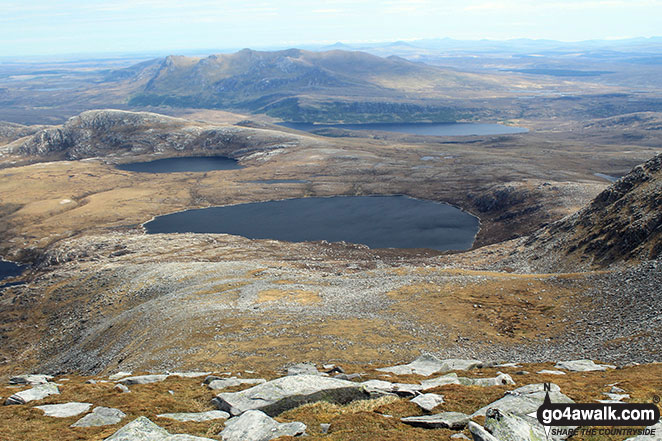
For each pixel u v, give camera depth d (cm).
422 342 6519
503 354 6066
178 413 3030
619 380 3522
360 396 3200
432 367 4525
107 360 8038
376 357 5909
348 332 6900
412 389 3284
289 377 3412
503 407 2642
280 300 9138
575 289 8219
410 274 10350
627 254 10019
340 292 9538
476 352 6159
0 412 3091
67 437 2583
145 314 9581
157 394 3600
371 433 2434
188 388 3822
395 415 2766
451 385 3362
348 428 2569
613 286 7750
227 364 5891
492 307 7950
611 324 6425
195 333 7462
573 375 3934
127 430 2386
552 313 7488
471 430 2209
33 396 3519
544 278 9012
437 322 7362
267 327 7381
